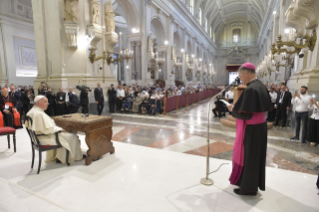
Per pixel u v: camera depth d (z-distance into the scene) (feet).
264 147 7.75
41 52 27.02
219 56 122.31
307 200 7.93
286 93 20.72
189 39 72.64
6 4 35.65
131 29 43.55
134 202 7.77
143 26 43.01
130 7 40.68
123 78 68.90
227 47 119.85
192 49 76.84
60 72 26.11
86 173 10.29
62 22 25.66
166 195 8.25
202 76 90.89
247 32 114.62
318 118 14.29
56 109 24.08
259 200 7.91
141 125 22.52
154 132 19.27
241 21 113.91
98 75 29.89
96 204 7.66
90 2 27.58
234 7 98.84
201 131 19.80
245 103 7.23
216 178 9.73
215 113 28.76
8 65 36.42
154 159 12.16
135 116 28.50
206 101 53.57
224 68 121.29
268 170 10.69
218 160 12.09
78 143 11.83
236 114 7.68
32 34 40.29
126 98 32.48
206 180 9.36
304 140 15.87
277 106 21.89
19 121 20.12
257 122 7.57
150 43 44.62
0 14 34.88
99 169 10.77
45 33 26.48
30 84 40.14
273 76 48.47
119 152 13.38
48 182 9.39
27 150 13.88
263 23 73.97
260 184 7.98
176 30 59.88
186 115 30.25
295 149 14.32
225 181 9.43
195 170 10.62
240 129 7.99
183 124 23.31
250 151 7.65
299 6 14.57
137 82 43.83
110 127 12.78
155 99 30.22
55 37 25.84
